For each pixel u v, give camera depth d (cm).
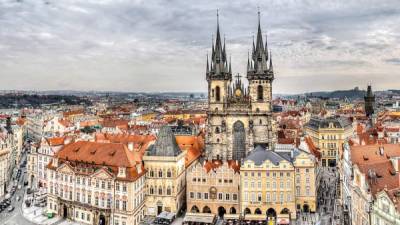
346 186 15925
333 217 15912
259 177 16112
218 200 16550
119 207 15012
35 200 18675
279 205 16050
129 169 15112
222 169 16538
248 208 16175
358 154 14762
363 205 12106
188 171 16712
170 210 16275
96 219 15300
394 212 9769
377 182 11756
